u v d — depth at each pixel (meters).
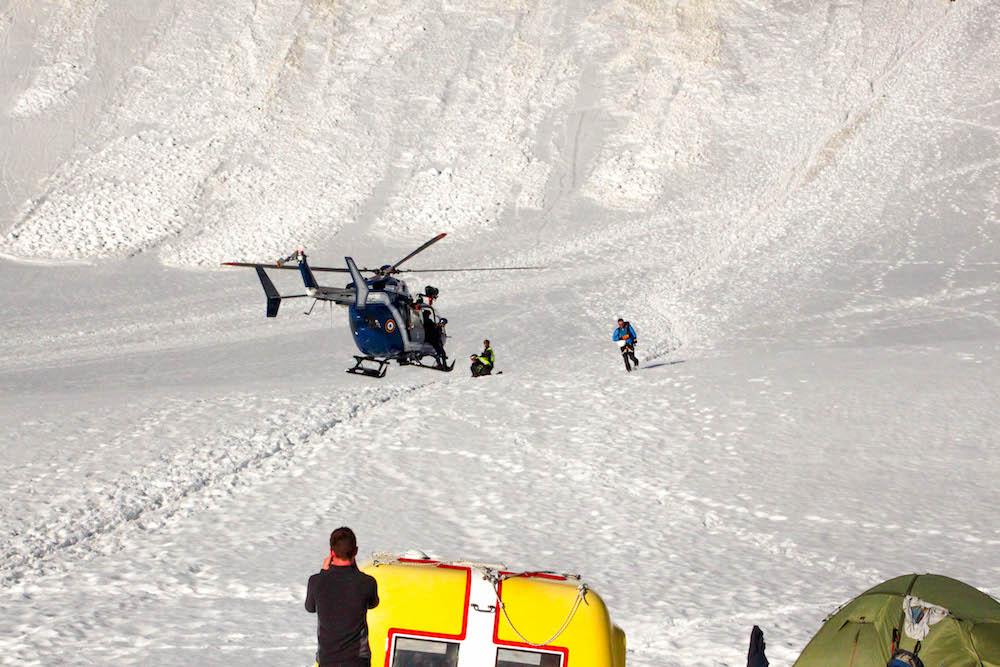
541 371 71.12
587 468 45.56
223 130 188.62
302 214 166.88
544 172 180.88
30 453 45.47
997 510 38.25
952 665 17.97
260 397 59.06
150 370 87.44
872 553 33.47
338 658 15.27
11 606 28.41
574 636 15.91
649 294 121.88
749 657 18.69
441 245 156.62
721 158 181.25
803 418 53.31
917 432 50.09
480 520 38.53
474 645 15.85
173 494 40.59
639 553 34.38
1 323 116.81
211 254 152.75
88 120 187.75
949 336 90.31
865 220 148.38
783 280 123.38
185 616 27.66
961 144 170.38
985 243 134.00
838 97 192.12
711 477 43.84
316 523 37.91
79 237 155.88
